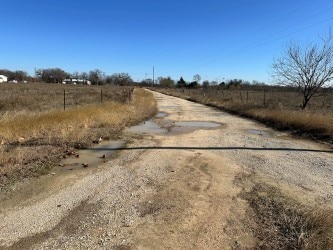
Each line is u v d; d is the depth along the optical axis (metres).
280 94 49.75
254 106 22.84
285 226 4.96
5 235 4.73
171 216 5.36
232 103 27.66
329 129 13.06
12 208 5.67
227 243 4.53
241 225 5.05
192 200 6.06
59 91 47.53
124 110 20.14
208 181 7.19
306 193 6.44
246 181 7.21
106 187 6.80
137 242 4.53
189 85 106.44
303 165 8.64
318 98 37.12
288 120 15.90
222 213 5.49
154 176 7.57
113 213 5.49
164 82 125.25
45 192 6.45
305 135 13.51
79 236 4.70
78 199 6.12
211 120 19.36
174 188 6.73
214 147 10.89
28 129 11.39
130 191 6.56
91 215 5.42
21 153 8.77
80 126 13.46
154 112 23.95
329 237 4.41
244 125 16.97
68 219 5.27
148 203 5.92
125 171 7.97
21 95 33.53
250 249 4.38
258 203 5.91
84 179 7.30
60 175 7.56
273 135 13.67
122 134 13.32
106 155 9.59
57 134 11.32
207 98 39.28
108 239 4.61
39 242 4.54
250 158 9.37
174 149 10.52
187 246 4.44
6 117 12.58
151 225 5.05
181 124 17.30
